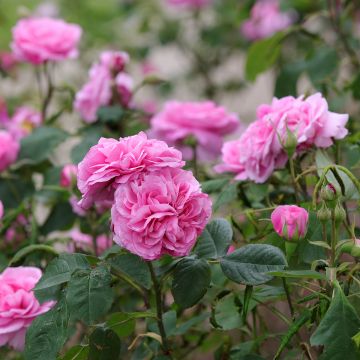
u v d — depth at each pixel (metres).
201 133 1.45
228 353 1.14
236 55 2.64
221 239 1.03
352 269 0.99
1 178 1.43
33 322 1.03
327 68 1.50
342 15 1.56
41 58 1.54
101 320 1.22
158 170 0.96
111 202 0.99
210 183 1.20
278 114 1.09
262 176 1.11
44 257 1.28
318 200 1.12
